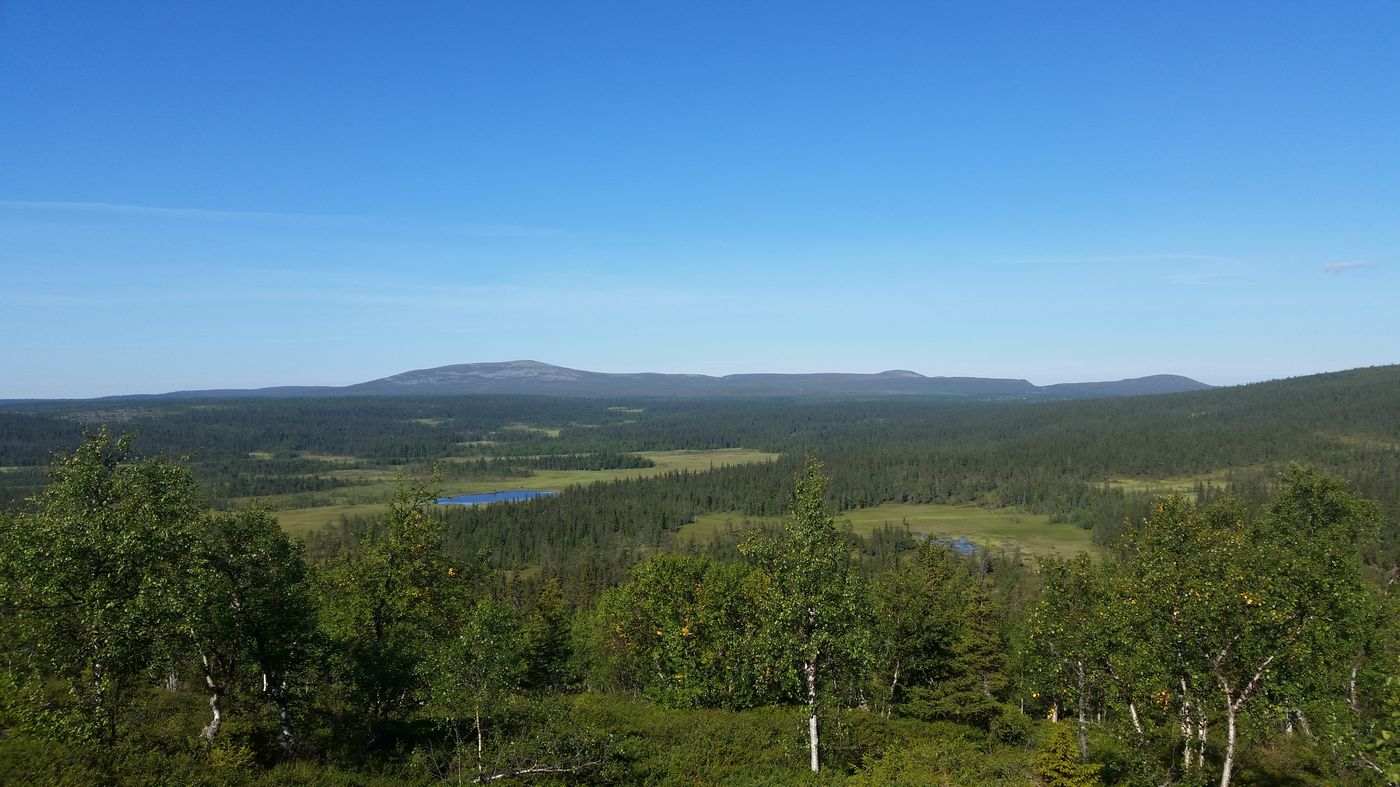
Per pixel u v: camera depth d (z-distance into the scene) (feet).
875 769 102.73
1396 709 62.13
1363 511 136.67
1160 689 86.69
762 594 109.09
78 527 70.64
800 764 106.63
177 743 78.74
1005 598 300.61
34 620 68.49
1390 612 97.35
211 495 93.04
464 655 83.30
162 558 73.56
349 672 92.38
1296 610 80.69
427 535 108.88
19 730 70.74
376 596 105.50
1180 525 113.70
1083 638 105.19
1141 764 94.17
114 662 69.97
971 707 152.87
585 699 146.61
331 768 80.18
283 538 88.69
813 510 101.19
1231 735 82.07
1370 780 81.56
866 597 106.11
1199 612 82.64
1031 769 107.55
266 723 91.61
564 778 88.63
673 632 149.28
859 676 104.83
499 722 94.53
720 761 105.19
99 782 65.51
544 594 190.49
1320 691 80.74
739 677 139.64
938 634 162.71
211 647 80.64
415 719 103.60
